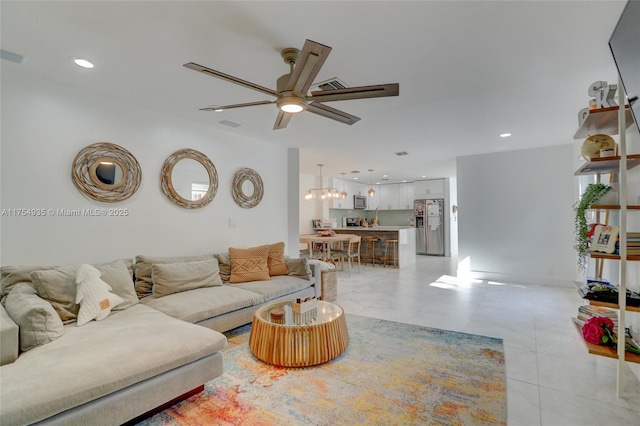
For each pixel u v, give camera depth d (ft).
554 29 6.27
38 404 4.40
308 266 13.10
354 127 13.05
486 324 10.87
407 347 8.86
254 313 9.42
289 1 5.43
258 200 14.83
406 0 5.41
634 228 7.70
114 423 5.17
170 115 11.40
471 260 18.99
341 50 7.05
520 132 13.88
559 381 7.14
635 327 7.54
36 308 5.90
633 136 7.80
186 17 5.88
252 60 7.54
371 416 5.84
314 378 7.20
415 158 20.01
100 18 5.90
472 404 6.19
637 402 6.32
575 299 14.06
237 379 7.18
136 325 6.91
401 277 19.63
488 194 18.43
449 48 7.00
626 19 5.24
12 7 5.51
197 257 11.38
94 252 9.37
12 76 7.99
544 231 16.96
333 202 30.48
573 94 9.62
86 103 9.27
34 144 8.31
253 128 13.17
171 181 11.32
